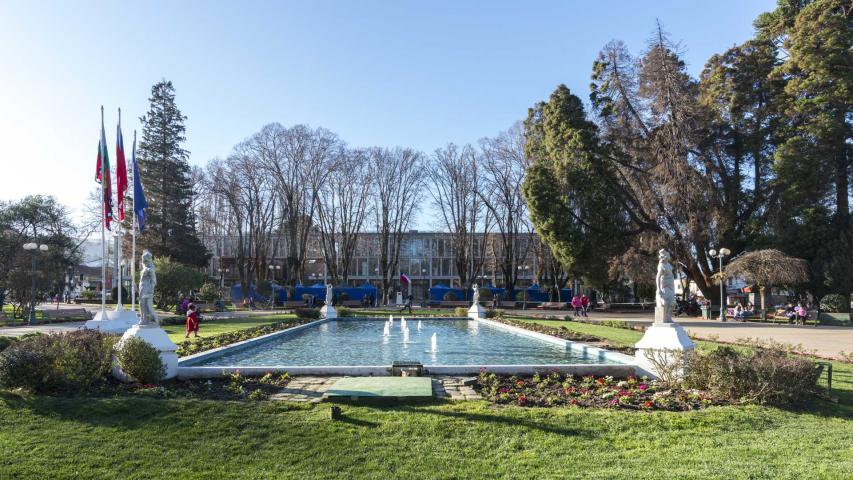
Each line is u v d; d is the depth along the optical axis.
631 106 39.06
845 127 33.81
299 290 52.44
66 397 8.75
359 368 11.16
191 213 53.72
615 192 38.75
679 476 5.75
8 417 7.66
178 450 6.54
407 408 8.13
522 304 50.88
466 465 6.09
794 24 37.03
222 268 63.97
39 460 6.21
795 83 35.09
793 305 38.28
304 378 10.67
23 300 36.75
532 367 11.33
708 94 40.19
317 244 62.50
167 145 51.16
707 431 7.32
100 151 23.14
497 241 63.12
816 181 34.00
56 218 52.84
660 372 10.43
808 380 8.79
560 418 7.68
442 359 15.09
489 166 54.88
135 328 10.74
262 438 6.91
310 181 54.34
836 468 5.93
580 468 6.02
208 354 14.14
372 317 35.28
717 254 38.09
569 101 38.91
